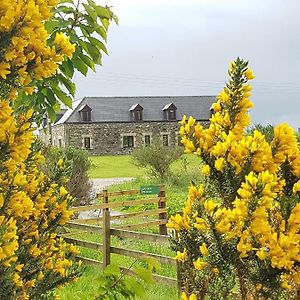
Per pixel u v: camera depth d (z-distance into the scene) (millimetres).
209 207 2021
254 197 1950
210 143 2248
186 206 2207
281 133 2156
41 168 8891
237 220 1977
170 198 17578
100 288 1783
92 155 56000
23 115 2266
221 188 2189
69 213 3092
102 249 8578
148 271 1767
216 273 2053
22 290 2758
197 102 58969
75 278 3254
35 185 2820
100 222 13062
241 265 2049
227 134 2385
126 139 57188
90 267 8539
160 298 6410
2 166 2121
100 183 29172
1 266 2227
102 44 2828
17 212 2279
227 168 2148
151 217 15648
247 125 2416
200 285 2160
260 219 1965
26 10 1905
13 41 1914
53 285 3102
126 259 9109
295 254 1964
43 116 2988
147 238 7969
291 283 2162
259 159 2119
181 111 57969
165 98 59219
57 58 2070
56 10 2748
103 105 57625
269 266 1991
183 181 24406
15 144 2074
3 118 2072
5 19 1875
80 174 16156
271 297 2023
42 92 2781
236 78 2422
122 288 1782
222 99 2445
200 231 2150
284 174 2244
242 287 2070
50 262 3074
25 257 2873
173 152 25531
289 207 2102
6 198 2252
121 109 57750
